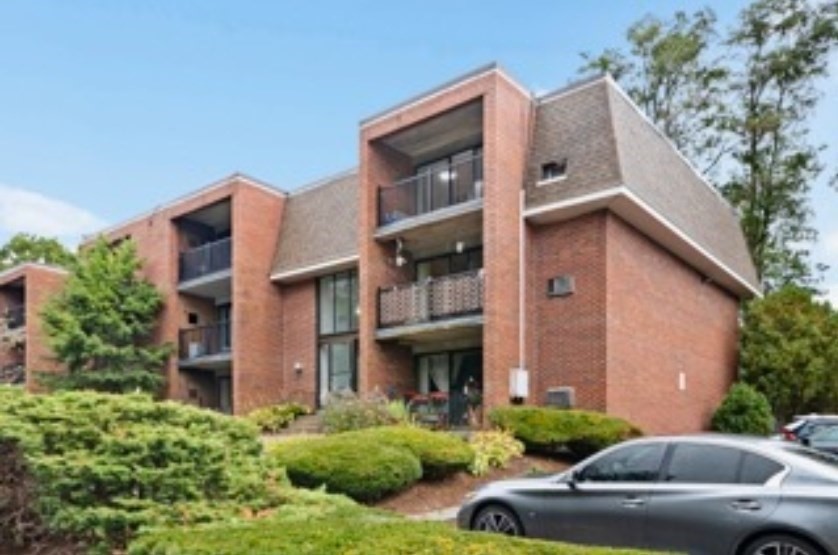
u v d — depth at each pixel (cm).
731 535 596
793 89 3055
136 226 2756
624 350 1573
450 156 1961
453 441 1194
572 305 1587
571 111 1681
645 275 1720
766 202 3059
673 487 645
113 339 2511
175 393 2470
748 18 3117
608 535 665
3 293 3203
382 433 1161
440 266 1980
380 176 1939
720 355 2166
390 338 1848
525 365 1606
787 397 2203
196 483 634
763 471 612
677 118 3231
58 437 622
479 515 762
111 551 580
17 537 630
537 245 1681
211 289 2516
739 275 2186
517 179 1656
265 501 671
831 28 2956
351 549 385
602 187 1513
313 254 2181
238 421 753
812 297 2548
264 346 2262
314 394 2177
